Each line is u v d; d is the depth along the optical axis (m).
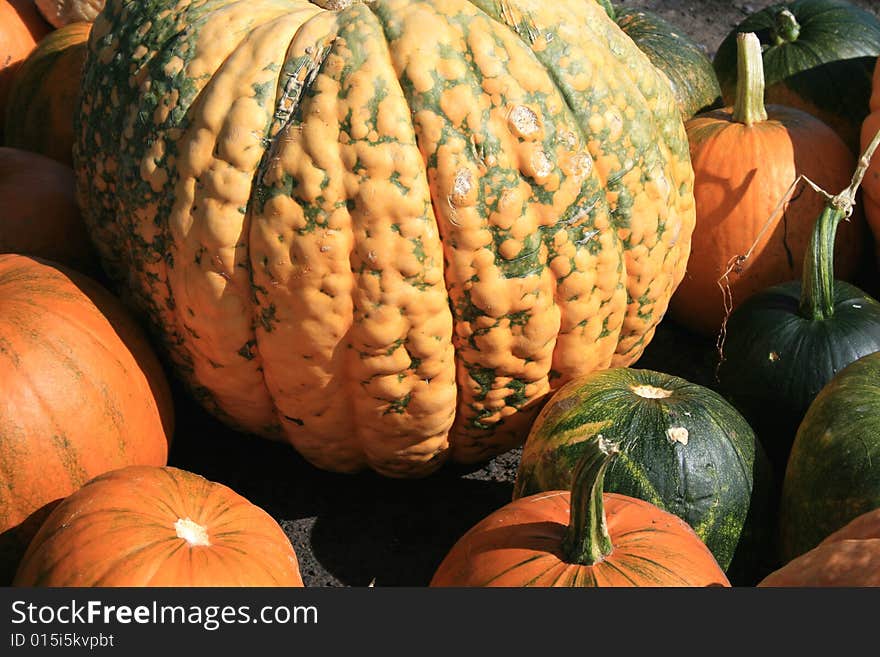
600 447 2.33
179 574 2.41
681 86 4.75
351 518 3.40
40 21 4.72
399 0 2.93
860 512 2.77
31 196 3.52
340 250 2.81
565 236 2.97
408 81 2.82
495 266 2.90
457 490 3.55
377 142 2.78
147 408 3.07
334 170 2.78
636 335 3.39
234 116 2.85
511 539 2.53
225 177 2.85
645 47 4.79
